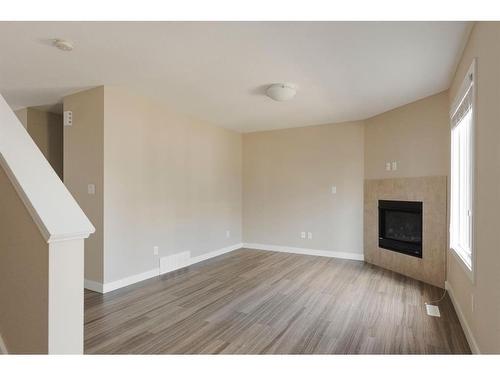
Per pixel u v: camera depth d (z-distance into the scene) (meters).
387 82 3.26
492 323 1.77
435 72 2.98
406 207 4.05
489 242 1.83
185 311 2.86
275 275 4.07
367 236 4.79
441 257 3.55
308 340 2.30
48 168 1.38
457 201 3.16
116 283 3.49
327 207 5.23
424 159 3.80
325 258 5.07
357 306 2.98
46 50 2.49
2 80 3.19
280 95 3.32
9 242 1.34
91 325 2.54
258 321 2.64
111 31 2.19
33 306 1.25
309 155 5.41
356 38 2.30
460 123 2.98
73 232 1.24
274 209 5.75
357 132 4.96
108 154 3.39
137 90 3.54
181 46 2.43
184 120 4.57
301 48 2.46
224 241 5.54
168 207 4.26
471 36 2.21
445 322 2.62
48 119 4.49
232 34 2.24
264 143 5.87
